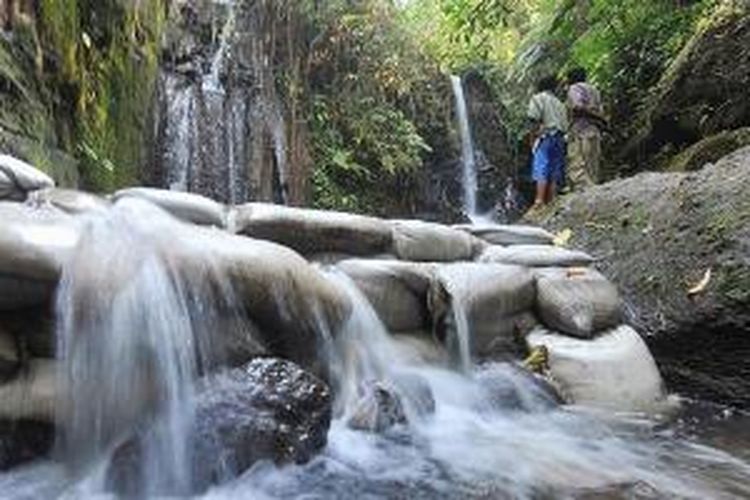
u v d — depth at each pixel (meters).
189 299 2.56
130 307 2.44
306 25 9.33
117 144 5.77
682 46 7.91
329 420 2.61
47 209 2.68
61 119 4.71
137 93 6.35
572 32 10.12
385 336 3.32
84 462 2.34
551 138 7.61
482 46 11.54
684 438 3.08
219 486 2.30
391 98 10.32
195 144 7.45
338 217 3.56
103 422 2.36
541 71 11.10
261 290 2.69
